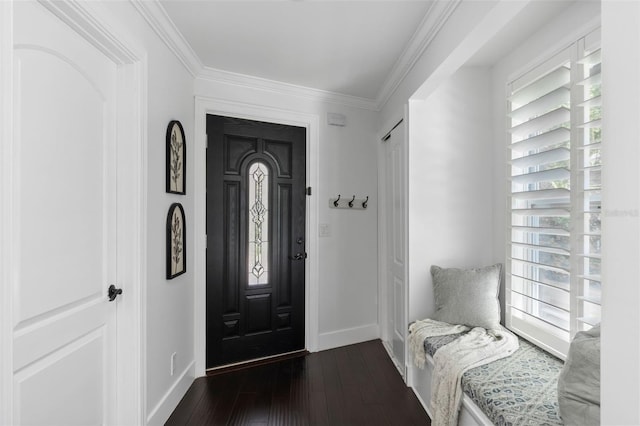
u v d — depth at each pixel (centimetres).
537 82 183
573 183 158
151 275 167
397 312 254
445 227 228
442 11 165
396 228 258
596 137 154
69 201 121
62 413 119
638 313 42
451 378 156
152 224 168
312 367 246
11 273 85
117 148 151
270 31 194
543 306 189
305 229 280
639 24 42
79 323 127
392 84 256
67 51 120
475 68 232
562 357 163
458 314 203
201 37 200
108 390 146
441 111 228
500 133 221
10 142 85
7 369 84
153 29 171
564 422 110
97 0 122
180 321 207
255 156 262
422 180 226
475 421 140
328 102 289
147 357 162
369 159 308
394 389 214
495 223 227
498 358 165
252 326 259
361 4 169
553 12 167
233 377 231
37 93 107
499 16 131
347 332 293
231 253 253
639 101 42
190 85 229
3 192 83
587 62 152
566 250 164
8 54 85
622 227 44
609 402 45
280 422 179
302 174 279
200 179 237
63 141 118
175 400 194
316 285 279
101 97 141
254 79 254
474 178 232
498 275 207
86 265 131
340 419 182
